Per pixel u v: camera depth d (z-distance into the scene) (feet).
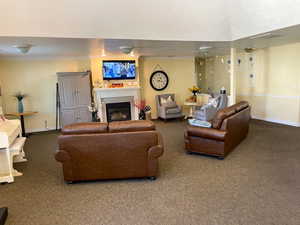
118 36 12.25
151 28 12.88
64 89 20.21
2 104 19.66
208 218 7.26
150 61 24.44
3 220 7.30
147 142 9.66
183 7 13.10
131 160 9.81
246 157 12.42
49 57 20.65
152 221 7.22
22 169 11.94
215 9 13.94
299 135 16.37
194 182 9.75
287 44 18.95
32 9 10.25
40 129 21.30
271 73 20.77
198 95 26.48
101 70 21.77
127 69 22.54
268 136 16.33
